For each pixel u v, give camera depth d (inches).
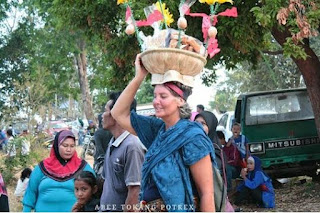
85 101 1408.7
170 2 384.8
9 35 1342.3
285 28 408.8
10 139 672.4
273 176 535.2
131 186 180.9
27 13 1331.2
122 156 183.9
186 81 141.2
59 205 213.5
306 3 356.8
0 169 639.8
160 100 140.9
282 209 410.6
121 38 459.8
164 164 137.1
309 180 555.5
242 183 426.3
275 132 501.4
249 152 458.0
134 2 392.5
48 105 997.8
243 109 505.7
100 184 201.0
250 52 474.0
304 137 499.5
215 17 149.5
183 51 137.6
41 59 1325.0
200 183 137.3
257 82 1278.3
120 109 155.6
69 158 218.2
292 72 1182.3
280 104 510.0
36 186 216.5
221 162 236.7
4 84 1355.8
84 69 1403.8
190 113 143.7
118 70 502.9
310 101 462.0
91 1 469.7
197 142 136.9
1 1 1307.8
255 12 355.6
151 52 139.3
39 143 747.4
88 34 498.3
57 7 506.9
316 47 995.9
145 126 154.8
